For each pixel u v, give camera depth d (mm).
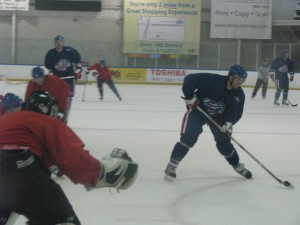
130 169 3248
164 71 28328
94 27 31203
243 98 6676
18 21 31016
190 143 6746
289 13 30547
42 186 3131
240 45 30406
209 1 31094
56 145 3133
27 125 3197
